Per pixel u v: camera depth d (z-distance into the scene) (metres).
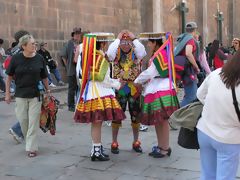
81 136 7.46
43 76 6.19
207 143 3.60
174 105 5.82
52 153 6.36
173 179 5.21
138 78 5.82
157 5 19.83
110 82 5.74
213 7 25.31
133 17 19.05
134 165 5.75
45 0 14.40
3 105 10.74
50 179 5.26
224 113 3.44
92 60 5.67
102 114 5.66
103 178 5.26
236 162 3.52
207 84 3.64
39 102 6.15
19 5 13.45
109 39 5.81
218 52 10.77
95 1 16.70
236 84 3.37
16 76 6.09
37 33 14.12
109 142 6.98
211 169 3.70
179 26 22.16
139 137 7.31
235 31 27.84
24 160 6.02
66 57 9.80
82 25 16.06
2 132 7.76
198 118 3.79
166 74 5.81
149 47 6.00
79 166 5.73
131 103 6.16
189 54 7.38
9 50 12.09
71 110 9.88
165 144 6.06
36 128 6.18
